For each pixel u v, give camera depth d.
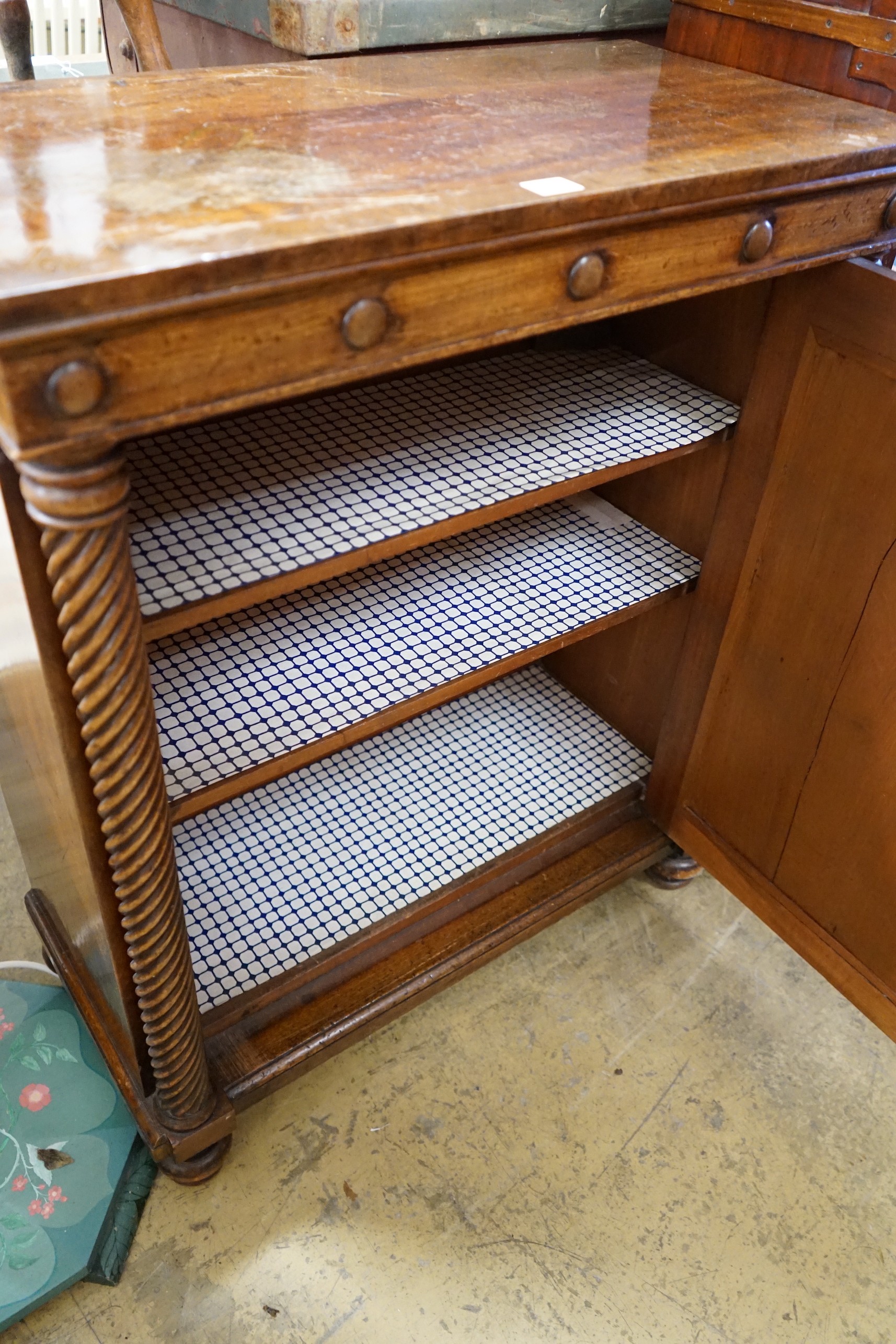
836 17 0.99
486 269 0.69
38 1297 1.01
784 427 1.05
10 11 1.00
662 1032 1.33
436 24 1.12
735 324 1.10
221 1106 1.10
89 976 1.19
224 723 0.97
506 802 1.45
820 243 0.90
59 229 0.59
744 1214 1.15
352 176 0.70
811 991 1.40
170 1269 1.07
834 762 1.13
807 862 1.22
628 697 1.53
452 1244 1.11
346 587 1.18
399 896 1.30
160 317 0.56
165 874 0.85
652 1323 1.06
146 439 1.02
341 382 0.67
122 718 0.71
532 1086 1.26
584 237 0.73
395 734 1.56
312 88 0.93
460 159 0.76
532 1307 1.06
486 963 1.32
